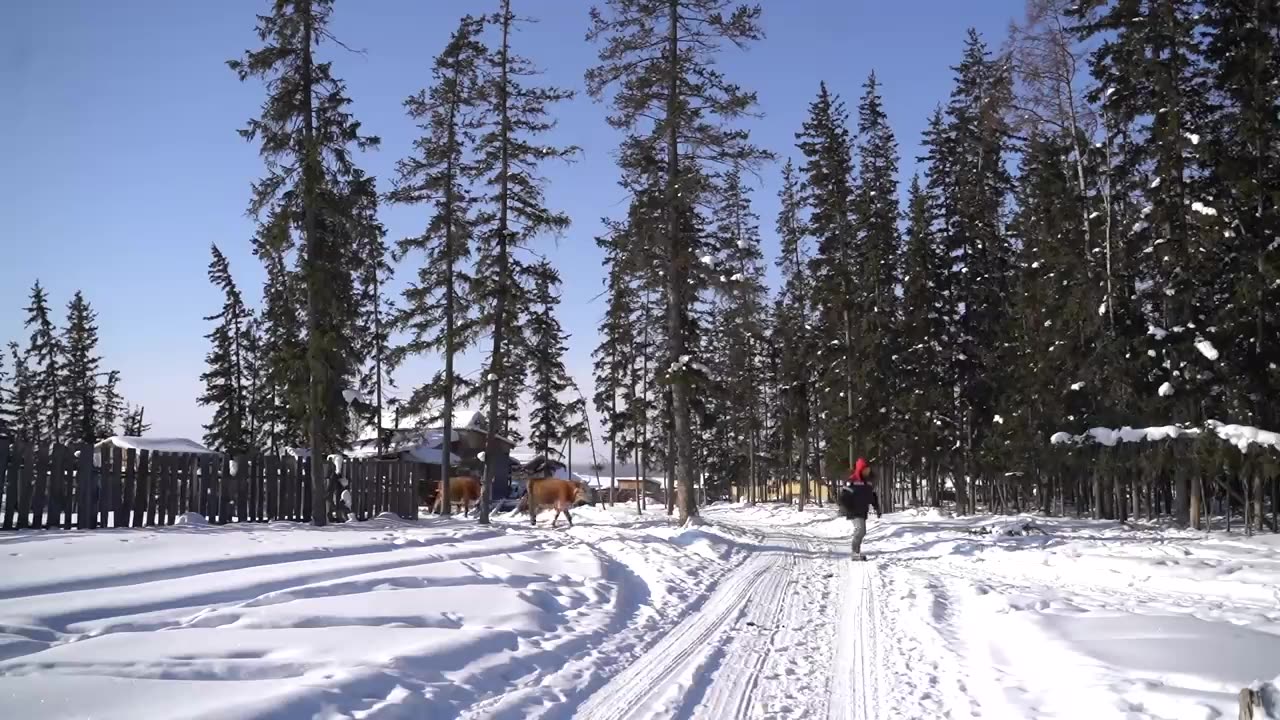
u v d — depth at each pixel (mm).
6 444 14688
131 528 15867
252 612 8133
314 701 5793
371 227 22281
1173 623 9445
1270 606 11219
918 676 8078
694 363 23875
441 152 26812
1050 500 34844
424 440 33438
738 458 65625
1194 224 19734
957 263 34531
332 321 21875
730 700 7258
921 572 15641
